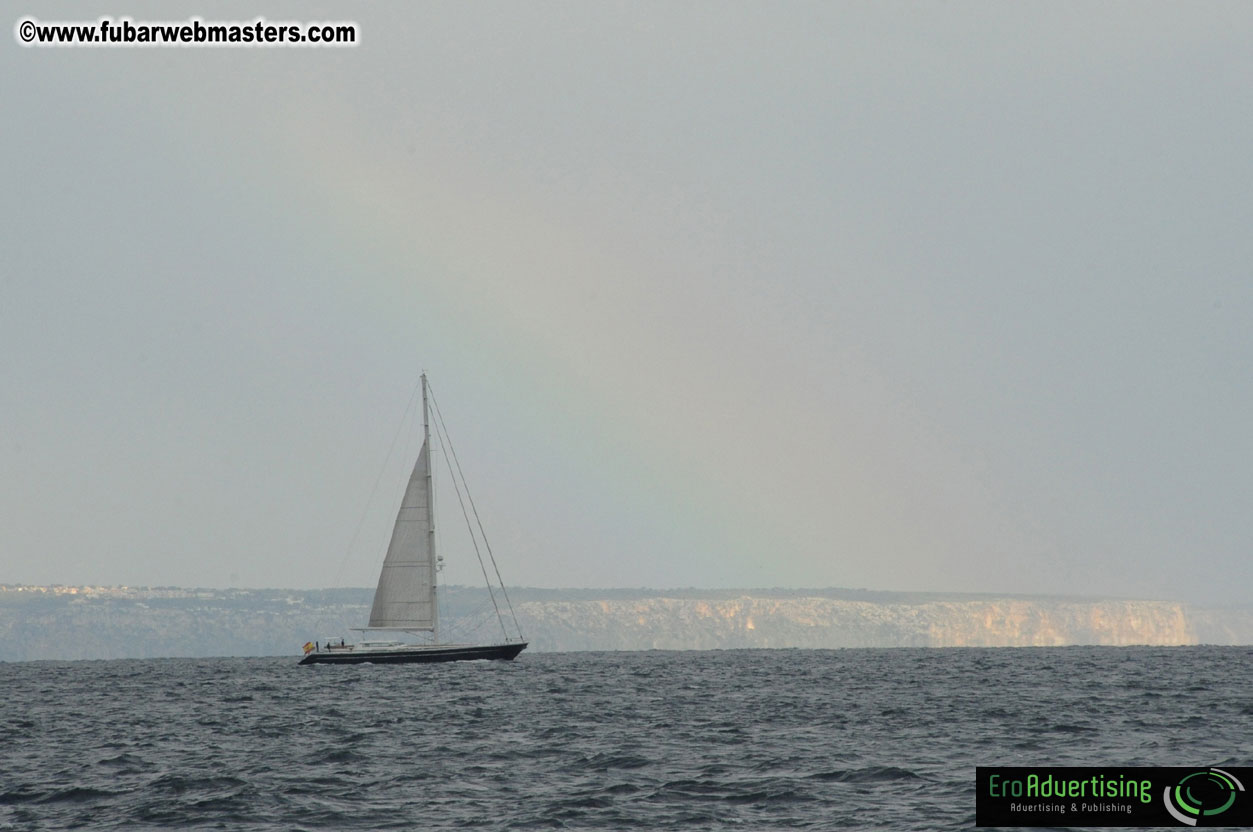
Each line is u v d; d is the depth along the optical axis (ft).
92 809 330.95
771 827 296.30
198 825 307.17
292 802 333.62
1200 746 431.43
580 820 305.32
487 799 334.85
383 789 352.69
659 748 435.94
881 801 327.47
